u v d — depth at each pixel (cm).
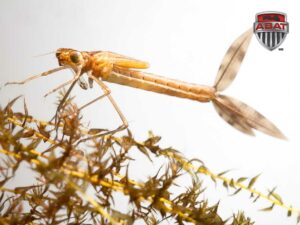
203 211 6
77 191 5
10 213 6
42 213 6
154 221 6
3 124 6
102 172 5
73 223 6
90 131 6
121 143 6
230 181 6
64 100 7
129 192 6
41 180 6
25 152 5
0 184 5
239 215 6
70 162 5
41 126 6
